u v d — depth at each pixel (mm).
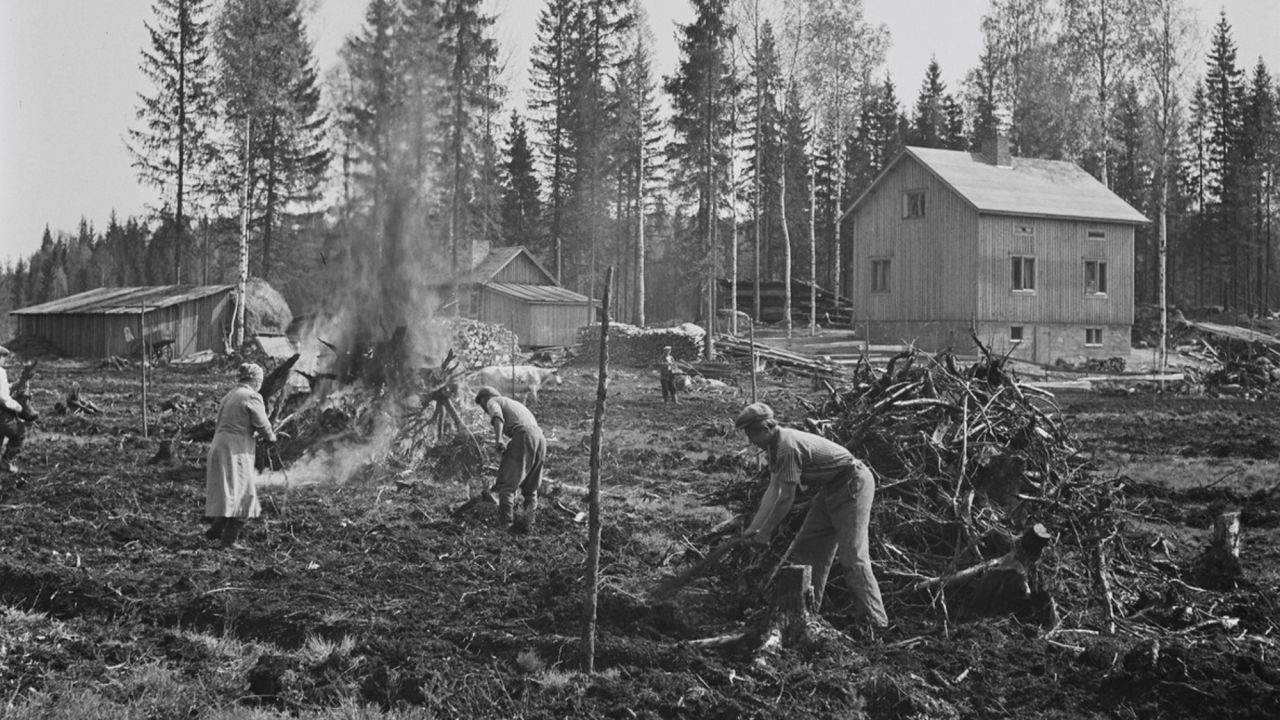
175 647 6945
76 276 111125
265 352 37656
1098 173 61062
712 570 8594
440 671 6410
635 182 62531
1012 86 57000
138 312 41906
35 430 18250
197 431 17297
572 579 8305
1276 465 16656
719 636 7055
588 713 5949
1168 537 10562
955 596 8047
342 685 6242
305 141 48000
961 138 73438
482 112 35781
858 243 47188
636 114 55125
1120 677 6500
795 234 83750
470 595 8195
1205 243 78625
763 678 6461
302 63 42906
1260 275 81812
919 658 6863
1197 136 61250
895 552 8297
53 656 6613
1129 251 45375
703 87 44188
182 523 10805
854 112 48719
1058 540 8391
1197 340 51062
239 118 40250
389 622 7465
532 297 47812
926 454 8750
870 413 9031
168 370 36969
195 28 48875
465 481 13547
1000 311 42406
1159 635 7406
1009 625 7605
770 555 8211
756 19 44750
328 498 12328
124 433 18250
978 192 42469
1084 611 7895
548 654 6871
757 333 52125
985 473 8680
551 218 64312
